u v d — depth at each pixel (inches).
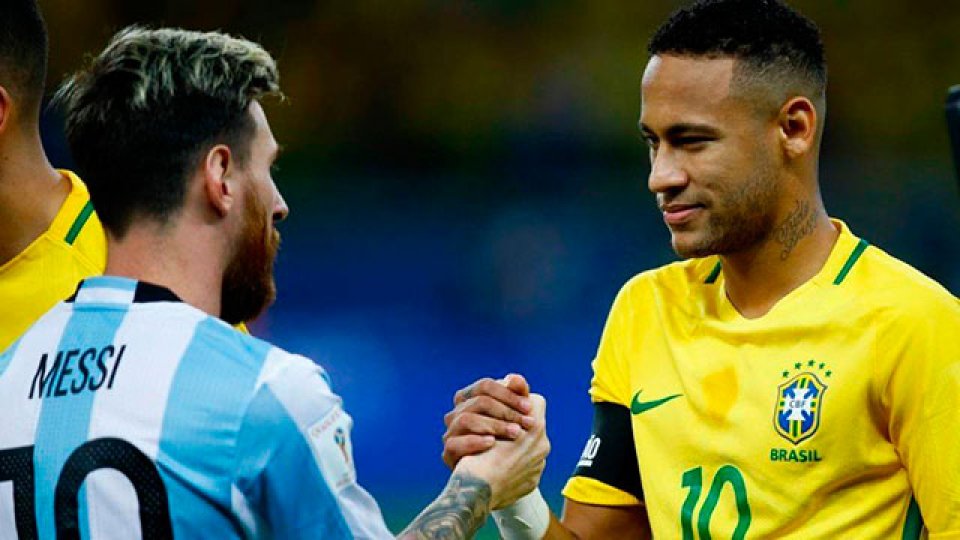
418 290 1811.0
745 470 388.8
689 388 402.0
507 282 1817.2
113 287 330.6
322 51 2105.1
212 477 313.4
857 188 1920.5
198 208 334.0
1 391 329.7
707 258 423.2
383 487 1433.3
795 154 386.6
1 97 398.9
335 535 325.1
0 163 406.3
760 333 391.5
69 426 318.7
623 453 433.1
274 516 320.8
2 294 410.3
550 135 2057.1
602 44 2108.8
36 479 318.3
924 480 370.6
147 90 329.7
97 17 1995.6
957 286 1823.3
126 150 329.4
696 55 380.5
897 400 372.2
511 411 393.4
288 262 1822.1
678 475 403.2
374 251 1839.3
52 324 334.3
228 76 335.9
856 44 2095.2
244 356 323.6
